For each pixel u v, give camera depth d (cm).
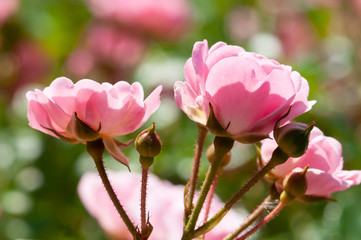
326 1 125
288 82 53
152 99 56
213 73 54
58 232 90
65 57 122
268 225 89
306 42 123
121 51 113
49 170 97
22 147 101
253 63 53
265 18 123
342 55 115
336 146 58
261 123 54
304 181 56
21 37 122
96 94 55
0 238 89
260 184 90
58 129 56
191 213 56
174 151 95
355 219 89
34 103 56
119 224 67
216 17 122
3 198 94
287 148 54
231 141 54
